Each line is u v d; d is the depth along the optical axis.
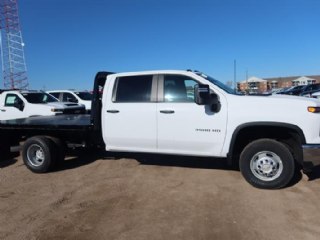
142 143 6.41
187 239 3.96
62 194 5.66
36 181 6.48
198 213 4.69
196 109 5.94
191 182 6.05
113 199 5.34
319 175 6.16
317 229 4.12
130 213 4.77
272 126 5.59
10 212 4.95
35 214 4.84
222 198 5.22
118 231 4.23
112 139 6.65
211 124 5.86
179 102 6.10
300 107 5.42
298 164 5.98
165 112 6.12
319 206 4.80
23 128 7.30
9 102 12.93
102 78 6.91
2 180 6.61
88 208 5.00
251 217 4.50
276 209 4.74
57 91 17.06
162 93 6.24
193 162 7.46
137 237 4.05
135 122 6.37
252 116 5.62
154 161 7.64
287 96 5.93
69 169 7.27
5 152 8.11
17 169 7.43
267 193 5.37
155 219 4.54
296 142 5.74
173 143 6.17
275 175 5.52
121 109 6.47
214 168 6.94
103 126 6.69
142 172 6.80
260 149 5.54
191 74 6.11
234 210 4.75
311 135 5.36
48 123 7.30
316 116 5.35
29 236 4.16
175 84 6.19
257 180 5.59
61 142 7.19
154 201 5.20
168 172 6.74
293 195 5.25
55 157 7.02
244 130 5.84
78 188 5.95
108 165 7.47
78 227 4.37
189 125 5.99
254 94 6.22
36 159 7.11
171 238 4.00
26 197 5.58
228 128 5.77
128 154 8.42
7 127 7.45
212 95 5.84
